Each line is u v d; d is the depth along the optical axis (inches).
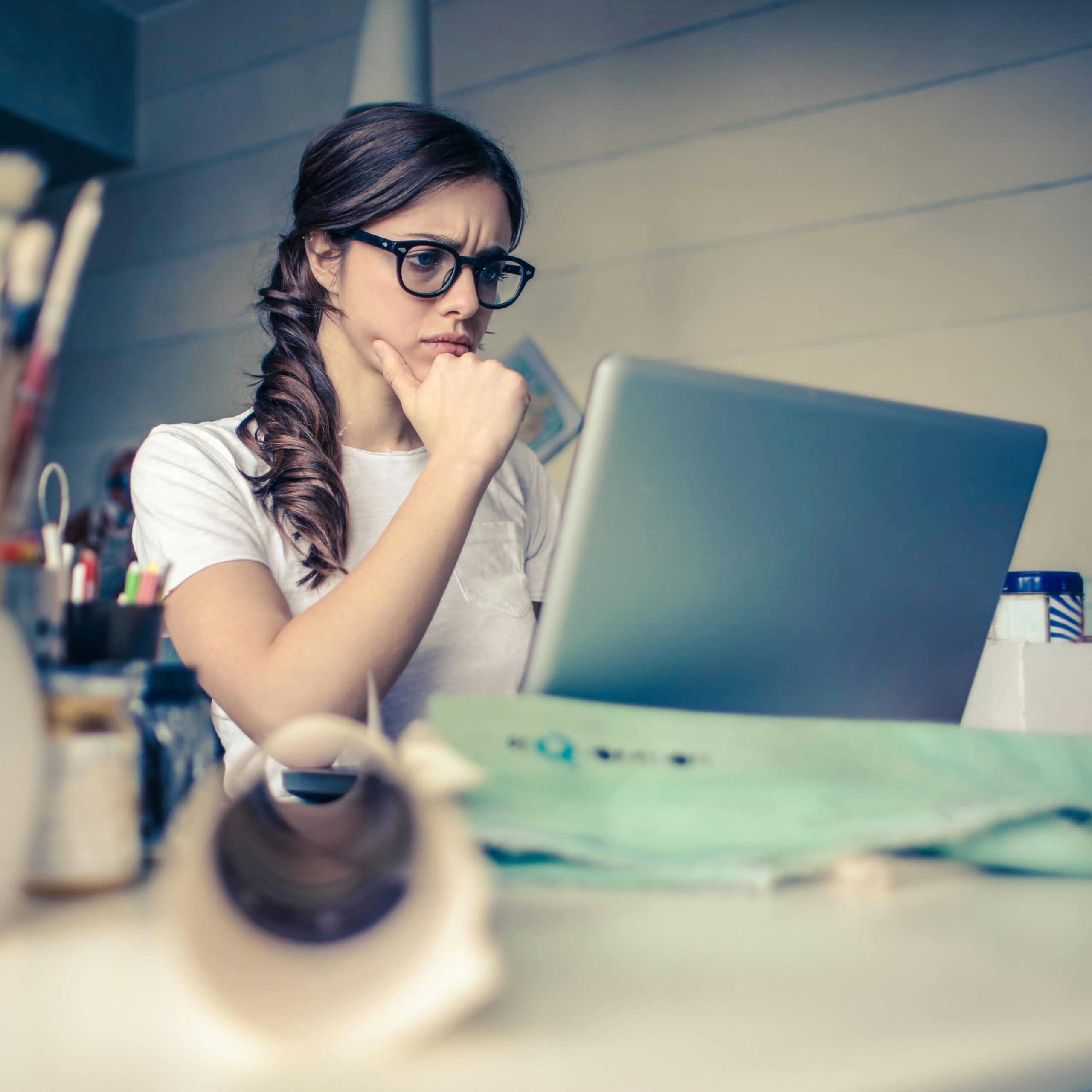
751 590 22.8
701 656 22.8
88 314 146.0
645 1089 8.1
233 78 139.2
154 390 139.9
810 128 103.8
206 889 9.5
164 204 142.6
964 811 17.5
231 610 35.1
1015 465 25.7
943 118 97.6
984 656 45.0
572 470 21.1
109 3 143.7
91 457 143.0
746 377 22.0
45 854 15.1
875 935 13.5
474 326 47.1
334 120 131.0
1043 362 91.5
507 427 35.3
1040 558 89.7
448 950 8.9
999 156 94.8
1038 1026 9.8
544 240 116.0
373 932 10.3
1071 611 45.8
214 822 9.7
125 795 16.0
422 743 11.1
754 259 105.2
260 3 137.9
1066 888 17.2
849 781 19.2
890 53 100.4
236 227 136.8
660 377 21.0
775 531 22.7
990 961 12.2
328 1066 8.6
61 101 136.3
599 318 112.0
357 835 14.8
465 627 48.5
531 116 118.4
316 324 49.1
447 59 124.4
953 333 95.5
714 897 15.8
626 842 16.8
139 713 18.9
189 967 8.7
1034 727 43.5
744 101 107.2
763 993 10.7
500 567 51.6
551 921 14.0
